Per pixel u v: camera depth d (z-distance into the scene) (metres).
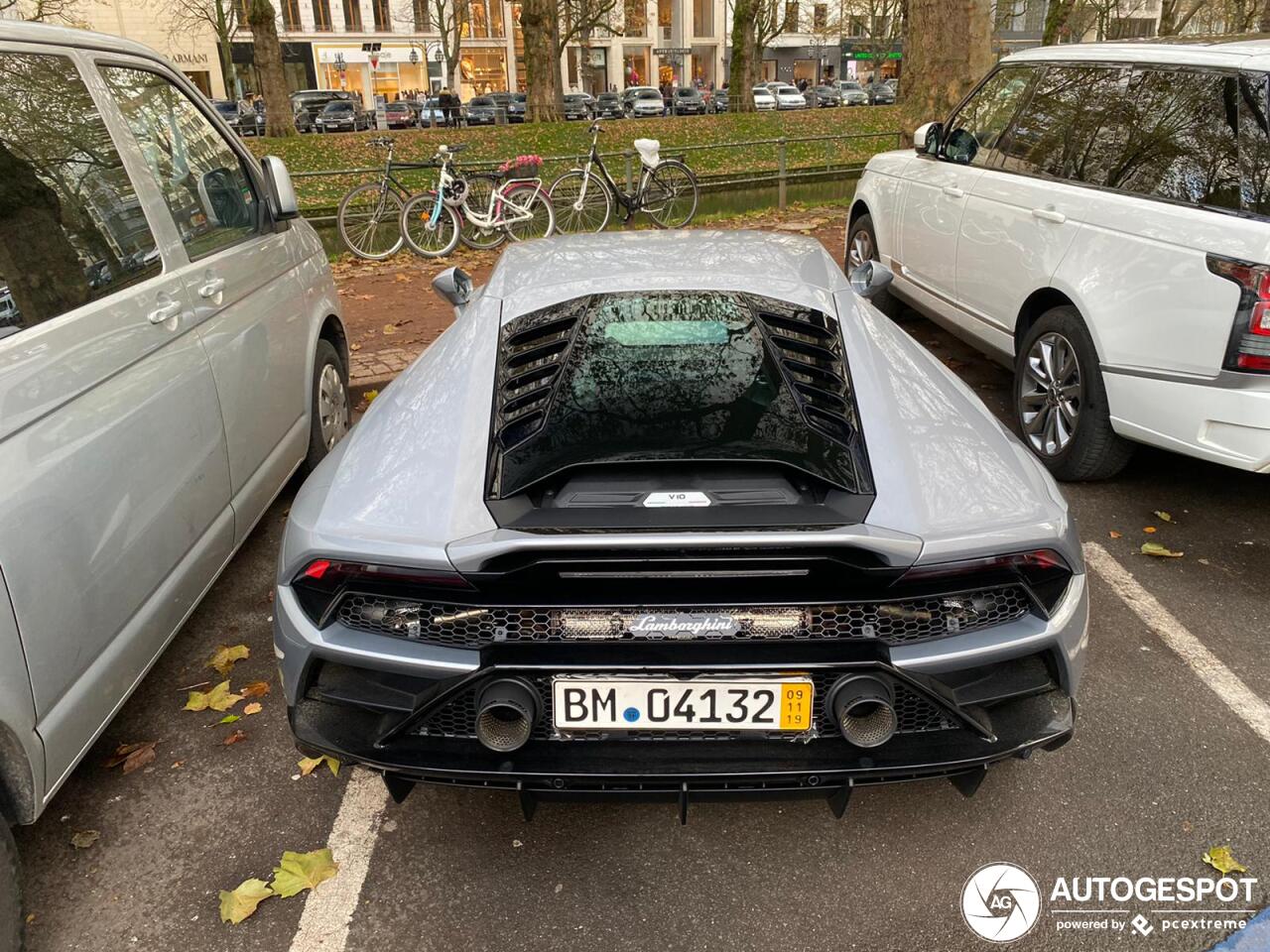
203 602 3.49
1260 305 3.17
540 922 2.14
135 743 2.75
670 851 2.34
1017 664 2.09
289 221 4.14
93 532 2.26
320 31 54.84
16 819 2.01
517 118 42.56
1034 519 2.01
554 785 1.99
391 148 10.02
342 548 1.95
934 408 2.39
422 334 6.86
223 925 2.15
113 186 2.75
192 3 46.00
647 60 63.56
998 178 4.68
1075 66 4.44
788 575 1.87
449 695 1.93
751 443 2.11
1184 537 3.79
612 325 2.61
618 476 2.05
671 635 1.91
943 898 2.18
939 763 1.97
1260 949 2.04
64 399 2.21
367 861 2.33
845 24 59.72
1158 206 3.61
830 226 10.95
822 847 2.34
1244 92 3.45
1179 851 2.30
